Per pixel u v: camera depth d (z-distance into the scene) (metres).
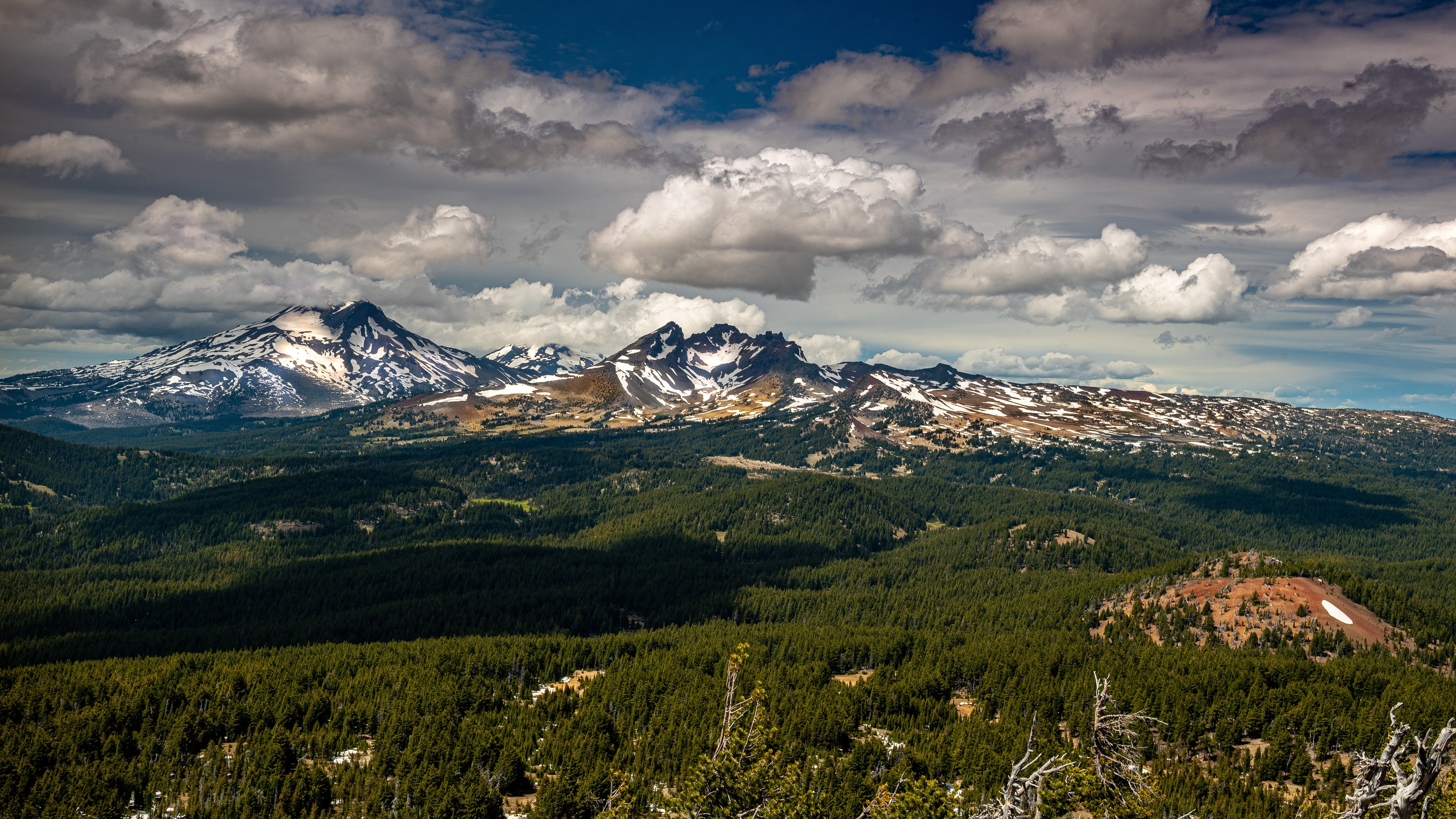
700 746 172.62
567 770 163.38
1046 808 59.94
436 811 156.12
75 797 163.75
